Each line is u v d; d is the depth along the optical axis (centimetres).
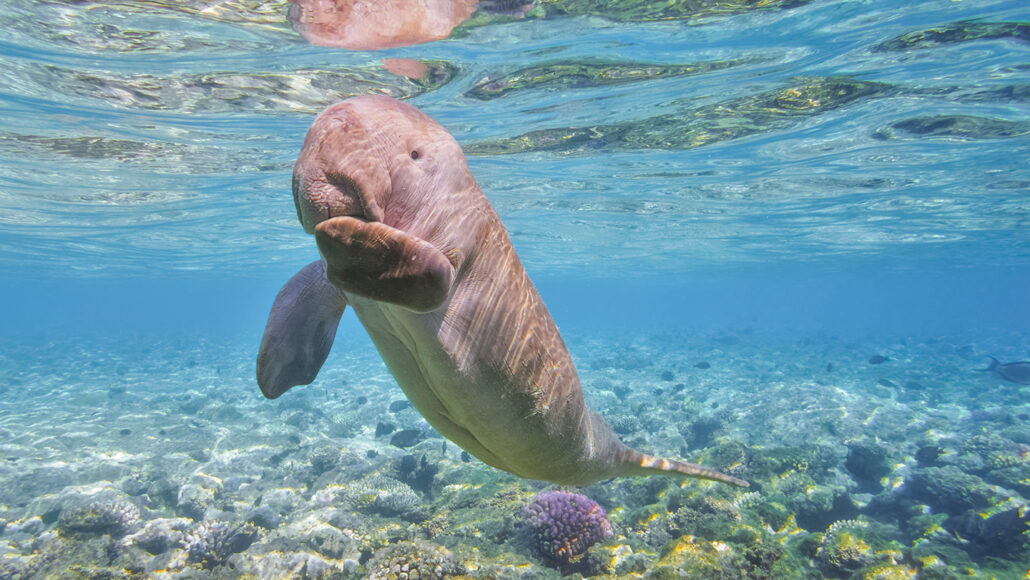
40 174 1541
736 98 1111
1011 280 7019
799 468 1143
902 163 1512
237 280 5659
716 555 615
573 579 650
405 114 169
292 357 217
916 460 1275
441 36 843
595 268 4800
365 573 668
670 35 856
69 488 1087
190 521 889
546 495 773
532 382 186
